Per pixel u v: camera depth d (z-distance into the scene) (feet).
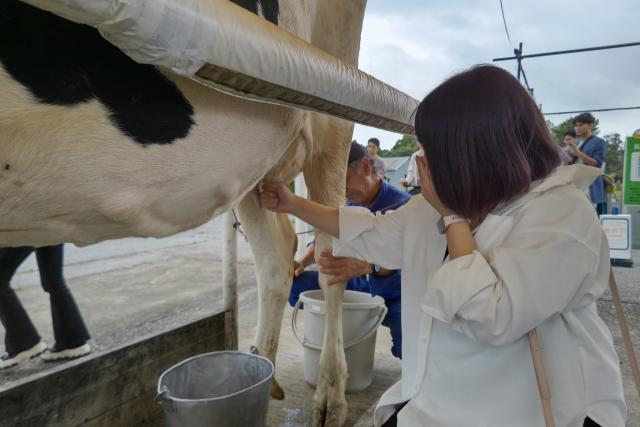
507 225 3.08
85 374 5.41
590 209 2.98
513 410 3.13
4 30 2.27
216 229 29.30
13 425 4.72
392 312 8.18
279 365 8.50
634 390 7.59
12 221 2.76
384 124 5.51
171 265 17.72
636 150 18.04
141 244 22.16
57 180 2.70
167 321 11.14
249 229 7.11
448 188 3.08
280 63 3.17
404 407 3.45
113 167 2.92
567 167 3.21
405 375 3.65
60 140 2.60
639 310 12.36
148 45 2.37
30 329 8.51
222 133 3.76
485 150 2.94
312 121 6.36
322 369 6.56
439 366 3.33
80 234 3.24
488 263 2.94
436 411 3.31
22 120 2.43
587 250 2.83
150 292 13.75
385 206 7.63
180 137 3.31
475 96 2.95
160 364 6.36
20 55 2.34
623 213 23.77
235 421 4.82
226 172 4.08
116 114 2.81
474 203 3.07
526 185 3.03
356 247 4.48
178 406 4.59
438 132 3.02
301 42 3.52
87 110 2.65
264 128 4.32
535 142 3.12
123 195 3.10
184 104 3.26
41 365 8.38
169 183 3.44
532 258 2.80
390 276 7.92
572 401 3.06
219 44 2.66
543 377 2.84
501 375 3.15
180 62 2.56
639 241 24.61
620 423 3.19
